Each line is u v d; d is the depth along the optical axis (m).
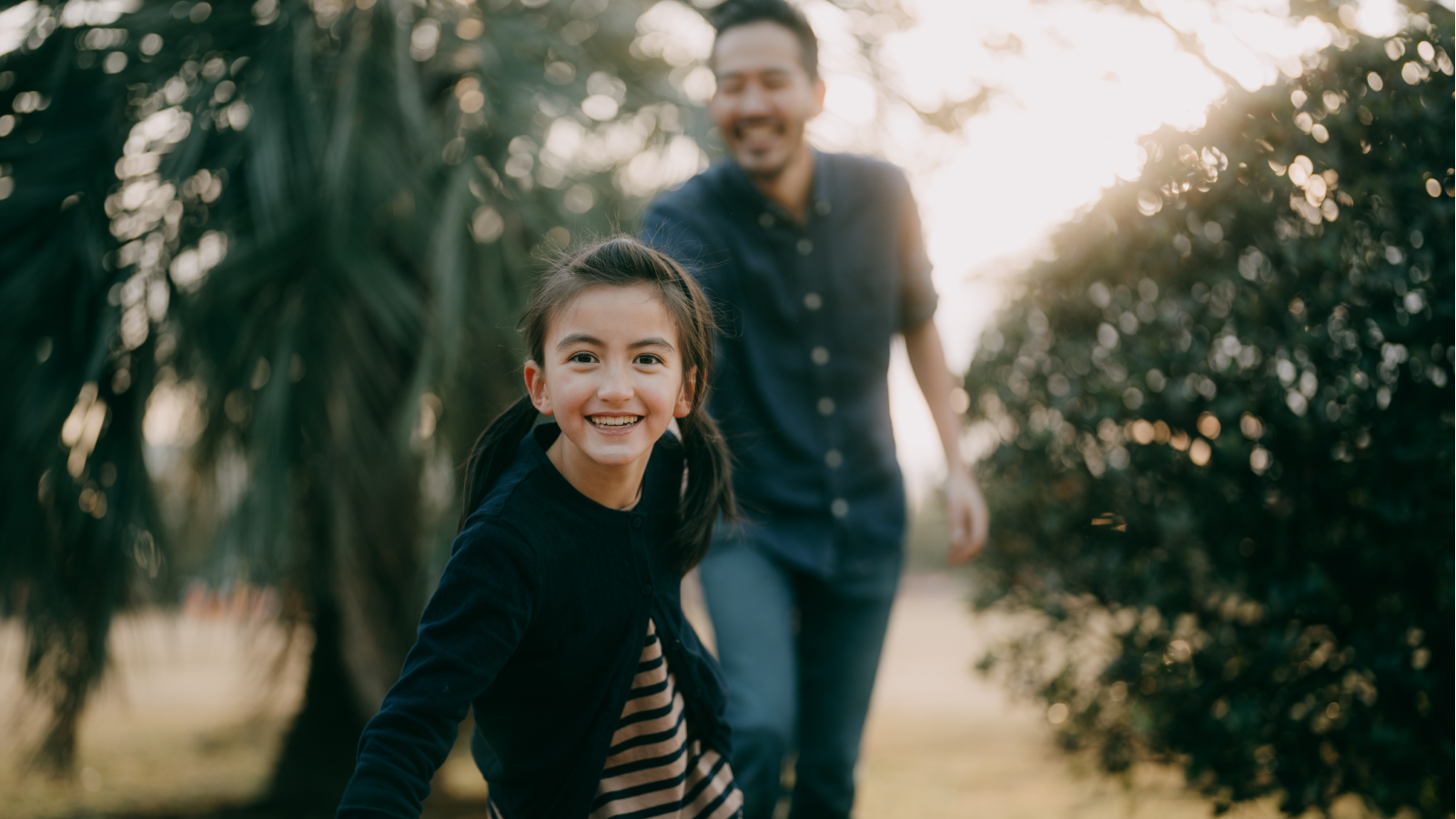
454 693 1.00
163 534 3.75
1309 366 2.15
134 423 3.67
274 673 4.36
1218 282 2.26
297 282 3.76
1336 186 2.06
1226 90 2.18
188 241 3.73
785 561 1.85
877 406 1.97
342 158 3.62
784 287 1.91
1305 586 2.15
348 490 3.79
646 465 1.28
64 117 3.74
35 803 3.99
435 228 3.90
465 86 4.27
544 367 1.15
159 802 4.10
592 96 4.34
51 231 3.64
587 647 1.15
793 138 1.90
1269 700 2.24
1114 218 2.54
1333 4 2.20
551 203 4.12
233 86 3.84
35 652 3.62
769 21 1.90
